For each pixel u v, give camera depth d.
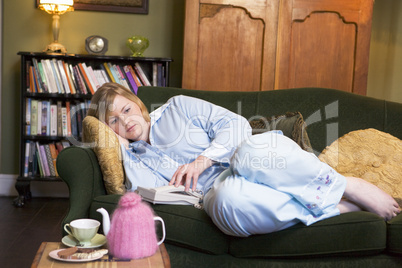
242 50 3.39
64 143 3.56
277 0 3.35
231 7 3.36
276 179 1.60
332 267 1.62
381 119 2.24
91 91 3.51
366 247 1.58
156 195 1.69
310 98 2.31
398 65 3.93
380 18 3.90
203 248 1.65
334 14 3.38
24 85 3.46
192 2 3.34
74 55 3.44
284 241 1.61
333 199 1.63
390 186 1.86
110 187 1.88
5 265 2.28
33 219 3.15
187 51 3.37
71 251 1.26
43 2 3.44
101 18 3.81
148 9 3.83
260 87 3.41
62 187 3.89
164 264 1.23
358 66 3.39
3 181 3.85
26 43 3.79
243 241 1.64
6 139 3.84
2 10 3.75
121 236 1.26
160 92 2.41
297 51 3.39
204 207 1.69
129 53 3.85
